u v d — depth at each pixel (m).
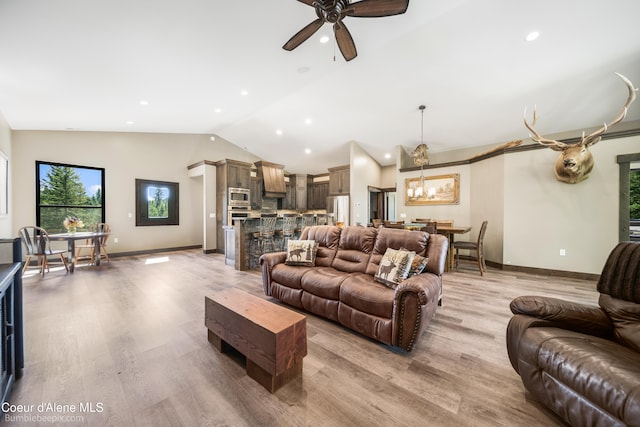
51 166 4.90
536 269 4.33
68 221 4.36
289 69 3.32
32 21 1.85
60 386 1.50
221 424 1.25
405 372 1.67
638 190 5.54
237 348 1.69
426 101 4.49
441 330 2.25
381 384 1.55
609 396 0.97
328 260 2.97
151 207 6.26
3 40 2.03
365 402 1.40
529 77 3.67
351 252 2.84
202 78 3.21
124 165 5.83
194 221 7.11
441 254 2.39
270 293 2.92
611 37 2.89
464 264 5.19
